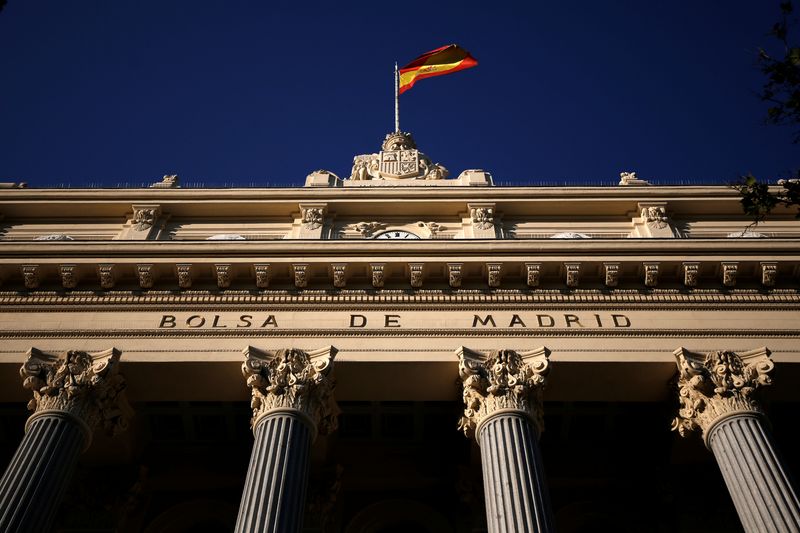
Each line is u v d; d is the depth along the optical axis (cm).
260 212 3136
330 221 3084
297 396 2228
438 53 4234
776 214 3111
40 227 3144
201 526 2739
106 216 3183
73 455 2178
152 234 3047
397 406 2730
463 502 2645
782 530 1883
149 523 2695
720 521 2588
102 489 2636
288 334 2469
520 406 2211
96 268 2617
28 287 2614
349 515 2725
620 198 3105
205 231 3086
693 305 2556
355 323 2509
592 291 2595
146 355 2414
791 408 2683
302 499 2027
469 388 2294
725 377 2288
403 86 4194
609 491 2772
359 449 2833
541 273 2611
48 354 2400
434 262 2600
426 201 3100
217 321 2522
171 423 2811
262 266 2603
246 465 2798
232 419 2775
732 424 2177
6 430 2783
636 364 2397
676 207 3111
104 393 2317
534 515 1916
